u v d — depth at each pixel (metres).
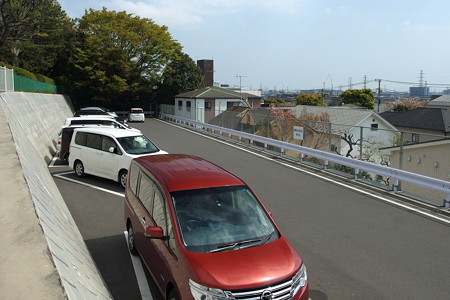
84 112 24.27
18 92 17.31
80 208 9.41
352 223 8.43
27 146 10.63
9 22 29.31
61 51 42.44
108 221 8.51
